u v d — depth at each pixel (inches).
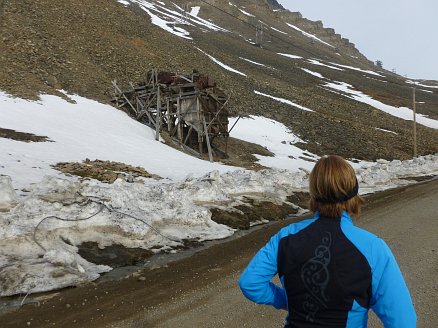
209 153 917.8
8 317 168.7
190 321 173.0
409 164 1044.5
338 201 69.0
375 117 2272.4
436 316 177.2
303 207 497.4
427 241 310.3
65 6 1807.3
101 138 792.9
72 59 1296.8
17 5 1533.0
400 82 4343.0
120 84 1277.1
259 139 1301.7
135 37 1913.1
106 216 279.0
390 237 327.6
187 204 350.6
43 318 169.9
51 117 815.1
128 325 167.5
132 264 249.0
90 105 1016.9
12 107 788.6
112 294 200.2
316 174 70.9
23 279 195.0
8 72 1005.2
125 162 658.8
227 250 291.0
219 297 200.5
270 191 506.3
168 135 1006.4
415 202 524.1
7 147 551.5
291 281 68.6
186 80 987.9
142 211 313.4
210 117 990.4
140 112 1053.8
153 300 194.9
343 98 2635.3
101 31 1728.6
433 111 2930.6
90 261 240.5
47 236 241.4
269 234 347.3
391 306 63.1
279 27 6653.5
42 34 1369.3
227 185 471.8
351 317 64.4
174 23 3878.0
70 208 269.1
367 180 746.8
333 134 1612.9
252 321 173.9
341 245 65.9
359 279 64.0
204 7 5910.4
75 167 527.2
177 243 295.1
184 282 221.6
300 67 3587.6
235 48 3550.7
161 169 665.0
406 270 242.1
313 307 66.1
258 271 71.4
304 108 1925.4
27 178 423.2
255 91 1927.9
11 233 227.0
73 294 196.4
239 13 6122.1
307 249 67.5
